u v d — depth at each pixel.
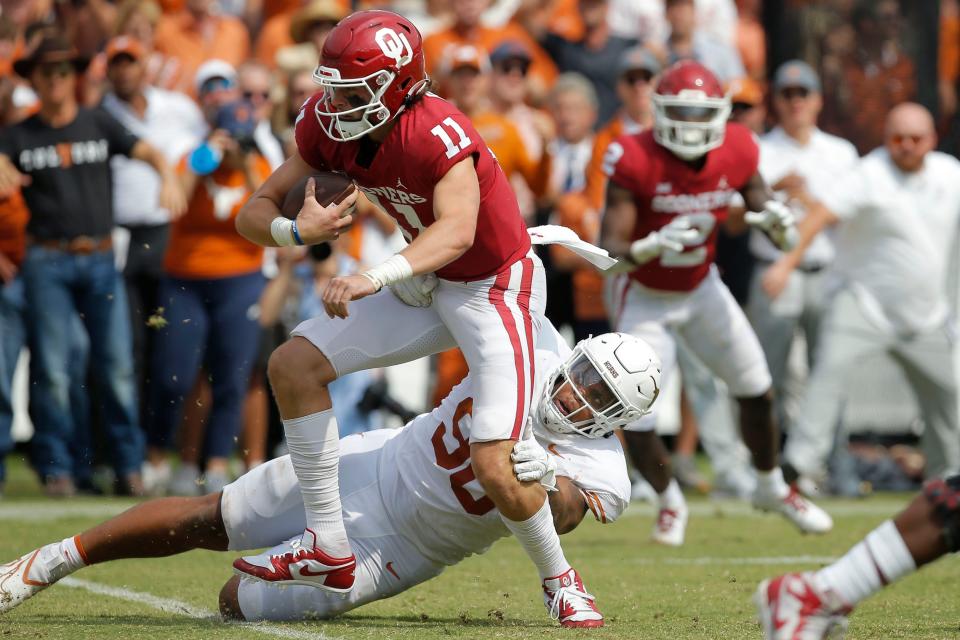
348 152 14.33
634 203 22.92
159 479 29.83
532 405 14.90
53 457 28.89
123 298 28.89
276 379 14.28
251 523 14.74
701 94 21.95
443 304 14.64
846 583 10.70
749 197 23.34
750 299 30.98
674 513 23.31
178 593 16.92
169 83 34.62
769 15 35.53
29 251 28.23
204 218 27.95
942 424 30.66
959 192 30.08
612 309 24.61
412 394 34.88
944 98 36.06
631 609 15.88
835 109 35.03
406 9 42.69
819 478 32.12
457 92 30.48
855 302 29.89
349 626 14.18
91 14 34.69
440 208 13.78
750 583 18.36
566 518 15.02
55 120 28.05
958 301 32.94
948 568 19.98
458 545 14.75
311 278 30.12
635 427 22.92
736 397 23.62
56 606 15.73
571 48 36.28
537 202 31.64
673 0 34.53
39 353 28.42
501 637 13.39
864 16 34.94
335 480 14.26
